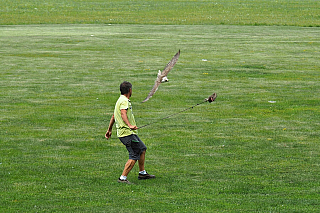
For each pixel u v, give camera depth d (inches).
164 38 4926.2
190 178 1241.4
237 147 1525.6
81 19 7194.9
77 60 3575.3
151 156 1435.8
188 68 3243.1
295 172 1284.4
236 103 2213.3
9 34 5191.9
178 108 2116.1
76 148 1514.5
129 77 2920.8
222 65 3361.2
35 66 3302.2
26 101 2236.7
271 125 1808.6
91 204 1048.8
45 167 1316.4
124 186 1173.7
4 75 2950.3
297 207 1034.1
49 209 1018.1
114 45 4402.1
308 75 2984.7
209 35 5211.6
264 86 2635.3
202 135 1672.0
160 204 1050.1
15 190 1135.6
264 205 1045.8
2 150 1476.4
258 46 4352.9
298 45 4402.1
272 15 7682.1
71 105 2164.1
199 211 1008.2
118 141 1603.1
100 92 2469.2
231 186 1175.0
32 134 1675.7
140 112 2034.9
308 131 1718.8
